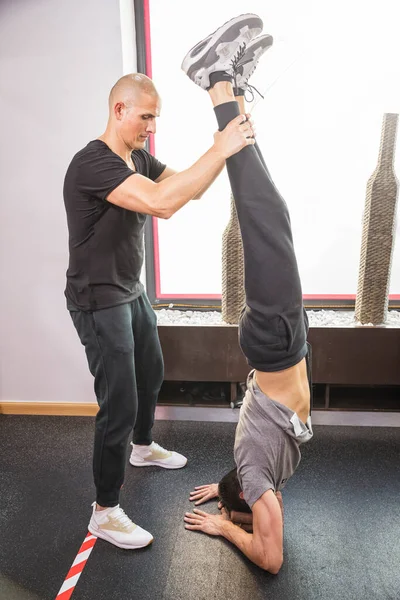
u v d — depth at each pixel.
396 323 2.56
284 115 2.59
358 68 2.49
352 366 2.50
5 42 2.31
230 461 2.37
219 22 2.51
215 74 1.28
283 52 1.71
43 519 2.01
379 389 2.79
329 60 2.50
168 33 2.54
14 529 1.96
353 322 2.60
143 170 1.97
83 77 2.33
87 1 2.24
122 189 1.55
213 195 2.73
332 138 2.61
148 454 2.32
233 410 2.70
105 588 1.68
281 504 1.77
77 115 2.37
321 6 2.43
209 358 2.54
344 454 2.41
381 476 2.24
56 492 2.17
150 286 2.90
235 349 2.52
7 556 1.83
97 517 1.90
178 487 2.19
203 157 1.39
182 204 1.49
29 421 2.76
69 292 1.82
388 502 2.06
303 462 2.35
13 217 2.53
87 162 1.61
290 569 1.73
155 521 1.98
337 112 2.57
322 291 2.84
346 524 1.94
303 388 1.54
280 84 2.54
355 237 2.73
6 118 2.40
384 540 1.85
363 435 2.58
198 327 2.50
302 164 2.66
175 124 2.67
